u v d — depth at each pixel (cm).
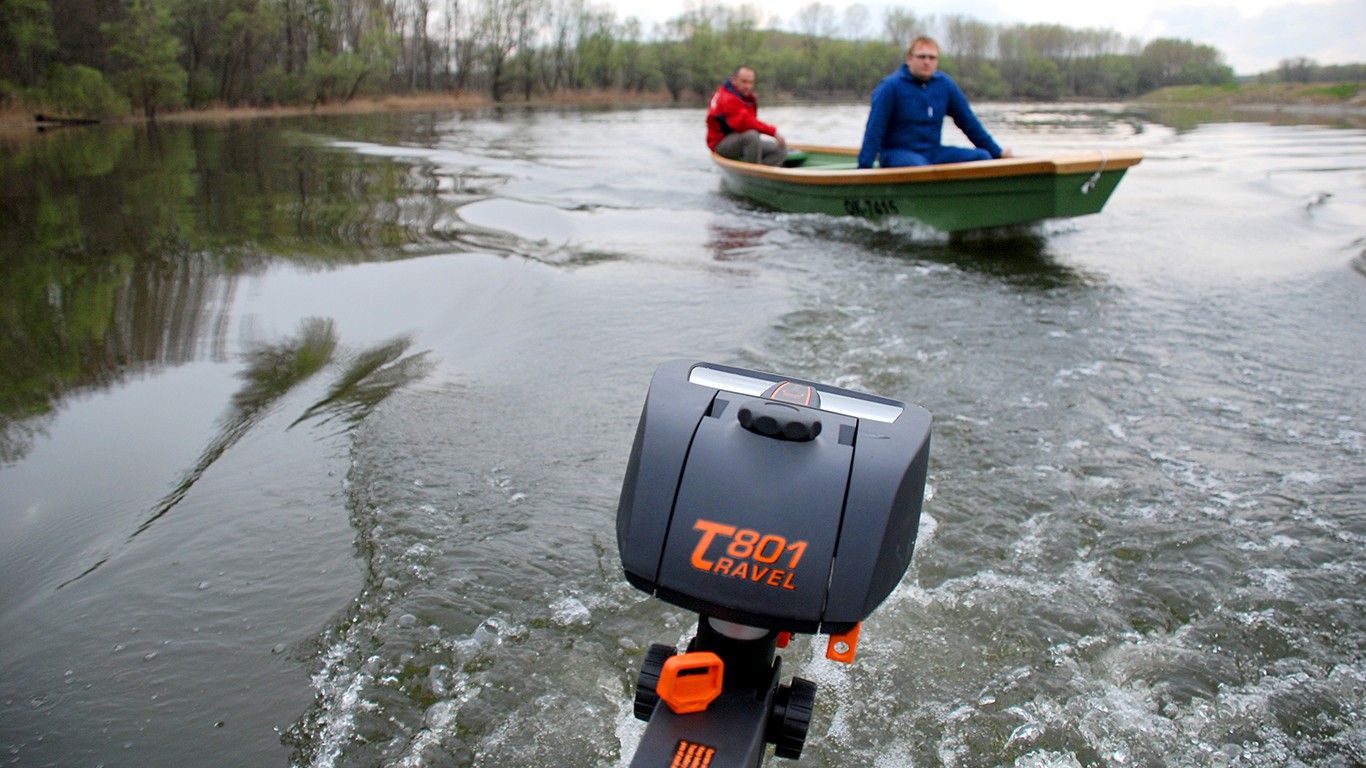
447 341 428
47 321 434
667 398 139
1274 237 691
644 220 764
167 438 317
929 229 696
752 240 686
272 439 319
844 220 756
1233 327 465
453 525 265
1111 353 425
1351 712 198
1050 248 661
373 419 336
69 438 314
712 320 461
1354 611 233
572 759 181
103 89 1817
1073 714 197
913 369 400
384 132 1688
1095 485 299
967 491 293
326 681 202
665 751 121
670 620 225
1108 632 225
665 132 1825
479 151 1333
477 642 215
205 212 723
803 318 469
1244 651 218
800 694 133
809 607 122
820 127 2031
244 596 230
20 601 228
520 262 570
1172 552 260
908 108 734
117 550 250
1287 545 263
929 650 217
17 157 1094
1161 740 190
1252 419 353
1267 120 2208
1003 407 361
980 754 186
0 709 192
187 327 430
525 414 345
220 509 272
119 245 588
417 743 184
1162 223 754
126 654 209
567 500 281
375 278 520
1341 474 307
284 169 1039
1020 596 239
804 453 127
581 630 221
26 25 1667
